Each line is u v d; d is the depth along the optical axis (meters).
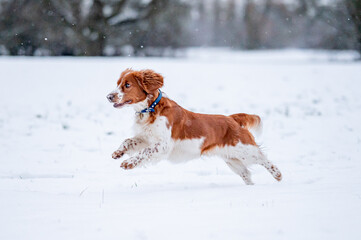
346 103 15.76
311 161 8.73
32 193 5.51
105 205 5.05
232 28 75.25
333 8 47.66
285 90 19.28
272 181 7.32
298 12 55.09
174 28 48.09
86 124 12.35
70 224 4.27
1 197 5.20
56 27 42.03
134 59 35.62
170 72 25.06
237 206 4.92
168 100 6.73
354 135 10.98
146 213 4.66
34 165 8.20
